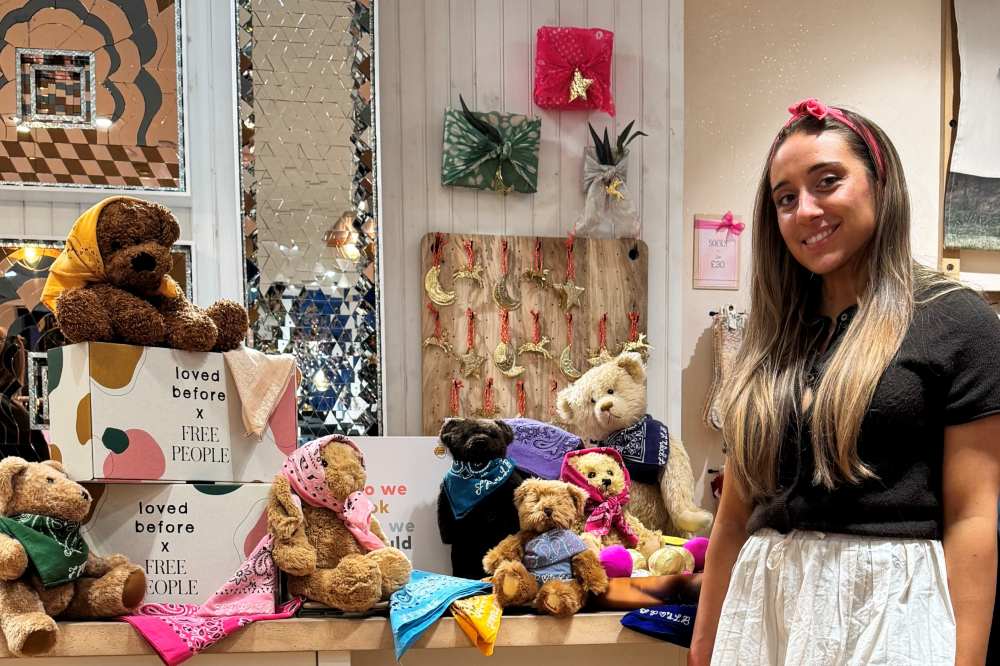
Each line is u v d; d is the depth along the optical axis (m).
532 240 2.53
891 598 1.29
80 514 1.64
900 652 1.26
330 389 2.32
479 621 1.74
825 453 1.36
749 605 1.45
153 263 1.75
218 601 1.74
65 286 1.79
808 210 1.41
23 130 2.25
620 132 2.62
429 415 2.44
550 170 2.58
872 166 1.42
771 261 1.56
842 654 1.31
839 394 1.34
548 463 2.18
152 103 2.32
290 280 2.32
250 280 2.29
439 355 2.45
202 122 2.37
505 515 2.01
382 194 2.46
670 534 2.22
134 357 1.73
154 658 1.69
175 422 1.77
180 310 1.81
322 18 2.36
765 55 2.98
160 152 2.32
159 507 1.76
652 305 2.62
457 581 1.86
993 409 1.27
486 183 2.50
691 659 1.62
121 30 2.31
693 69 2.93
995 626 1.39
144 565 1.75
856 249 1.42
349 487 1.82
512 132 2.51
